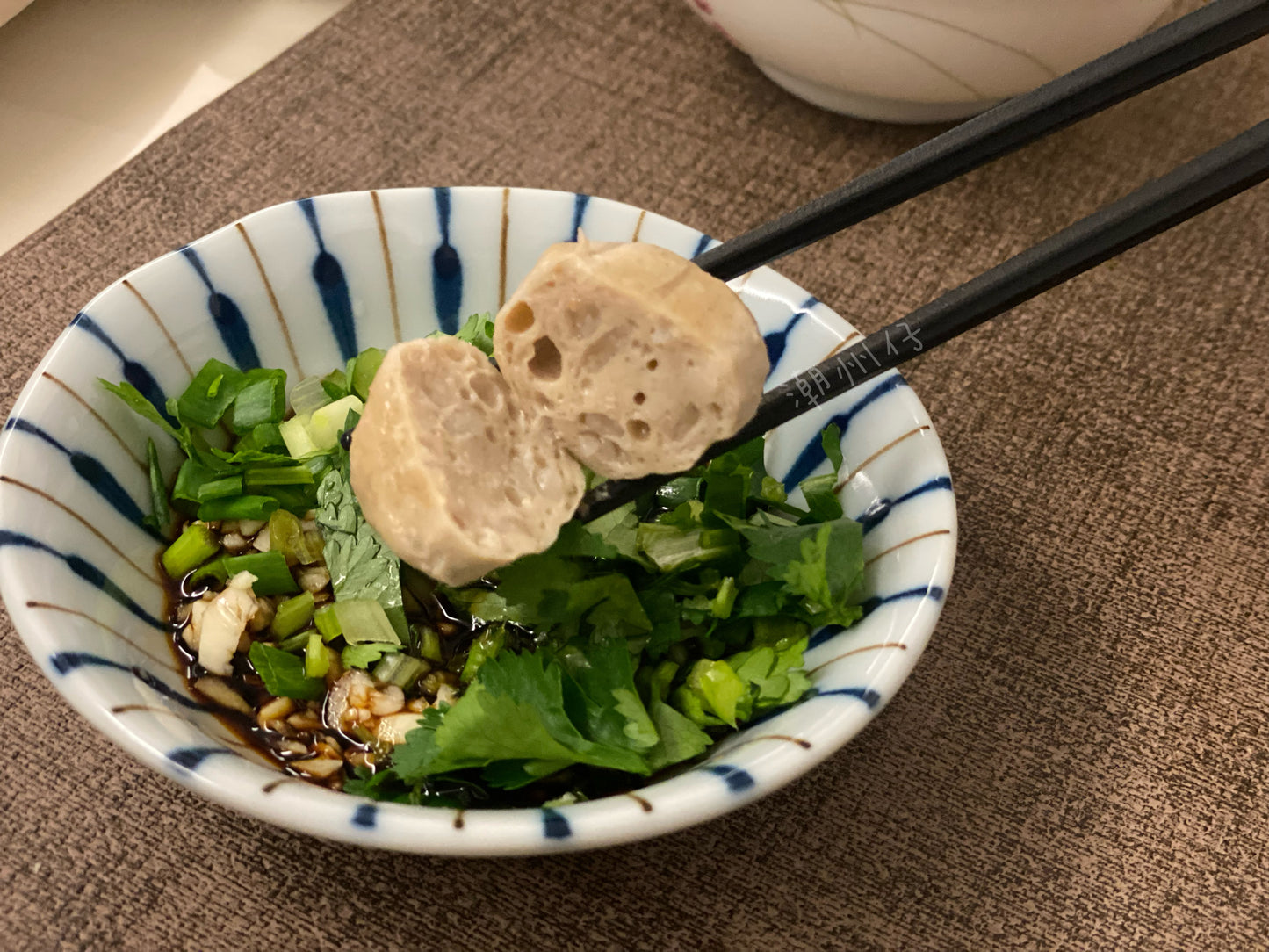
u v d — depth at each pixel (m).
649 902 0.17
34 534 0.15
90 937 0.16
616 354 0.15
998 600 0.21
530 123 0.27
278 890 0.17
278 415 0.19
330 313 0.20
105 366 0.17
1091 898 0.18
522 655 0.16
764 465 0.19
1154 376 0.24
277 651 0.17
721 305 0.15
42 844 0.17
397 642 0.17
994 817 0.18
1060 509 0.22
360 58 0.28
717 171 0.27
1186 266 0.26
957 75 0.25
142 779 0.17
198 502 0.18
